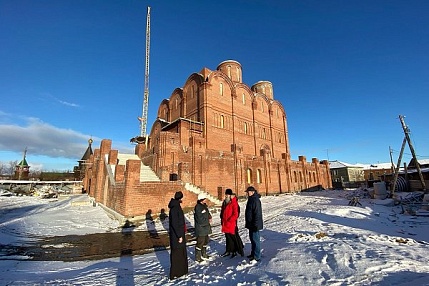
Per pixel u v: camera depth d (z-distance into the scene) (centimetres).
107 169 2136
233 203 757
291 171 3953
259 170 3350
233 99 3709
